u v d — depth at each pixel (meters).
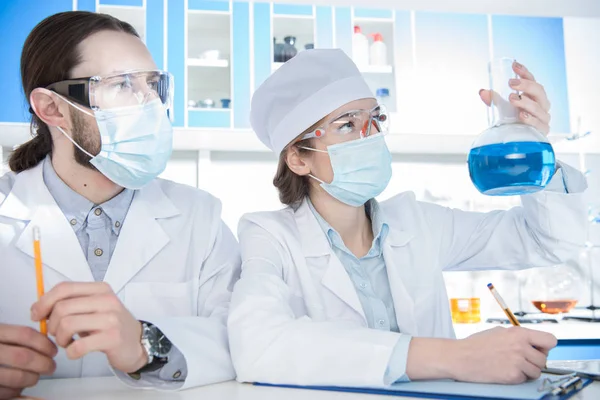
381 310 1.33
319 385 0.89
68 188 1.33
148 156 1.28
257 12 3.15
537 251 1.46
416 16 3.29
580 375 0.89
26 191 1.32
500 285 3.53
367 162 1.36
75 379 1.06
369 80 3.26
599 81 3.57
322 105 1.39
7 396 0.81
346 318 1.30
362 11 3.25
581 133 3.54
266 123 1.54
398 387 0.83
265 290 1.10
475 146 1.10
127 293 1.30
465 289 3.53
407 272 1.43
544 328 2.76
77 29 1.29
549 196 1.36
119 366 0.90
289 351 0.92
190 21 3.15
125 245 1.32
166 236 1.37
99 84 1.25
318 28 3.21
